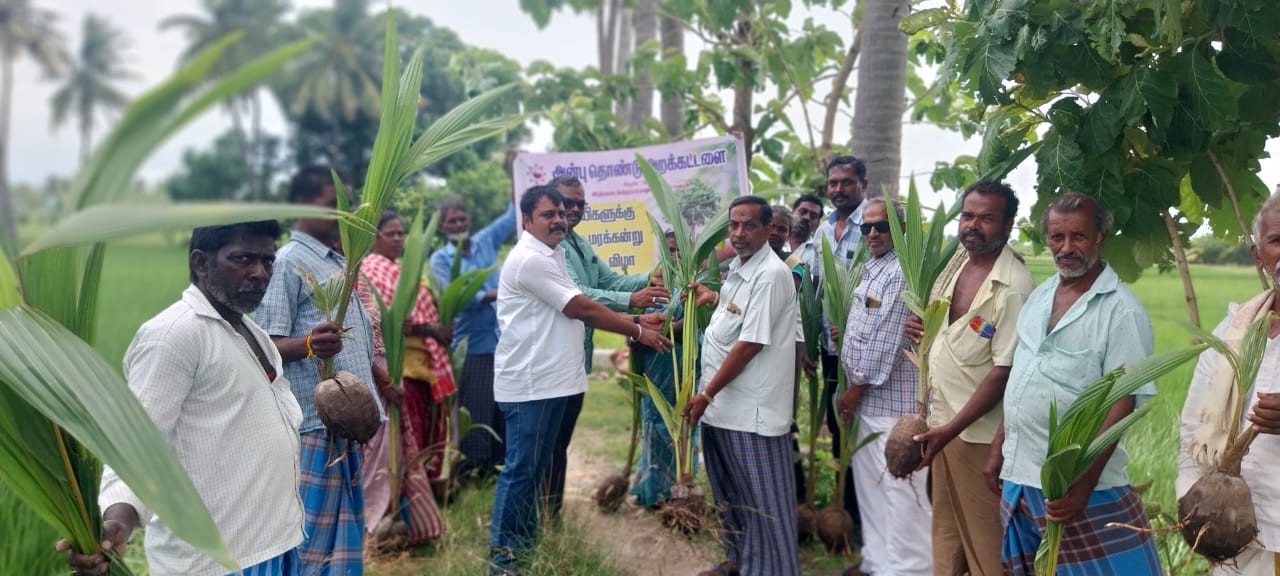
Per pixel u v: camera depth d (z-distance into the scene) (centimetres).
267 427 231
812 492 428
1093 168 305
